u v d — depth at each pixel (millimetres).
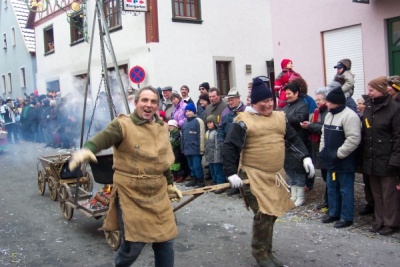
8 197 7527
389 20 8547
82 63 16781
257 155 3898
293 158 5852
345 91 6156
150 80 13148
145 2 12727
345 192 4977
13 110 16125
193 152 7309
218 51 14414
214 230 5227
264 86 3928
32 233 5488
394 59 8570
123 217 3191
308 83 10055
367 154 4754
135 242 3188
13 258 4656
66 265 4410
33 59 22500
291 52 10320
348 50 9297
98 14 6375
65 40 17938
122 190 3223
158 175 3273
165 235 3234
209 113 7633
